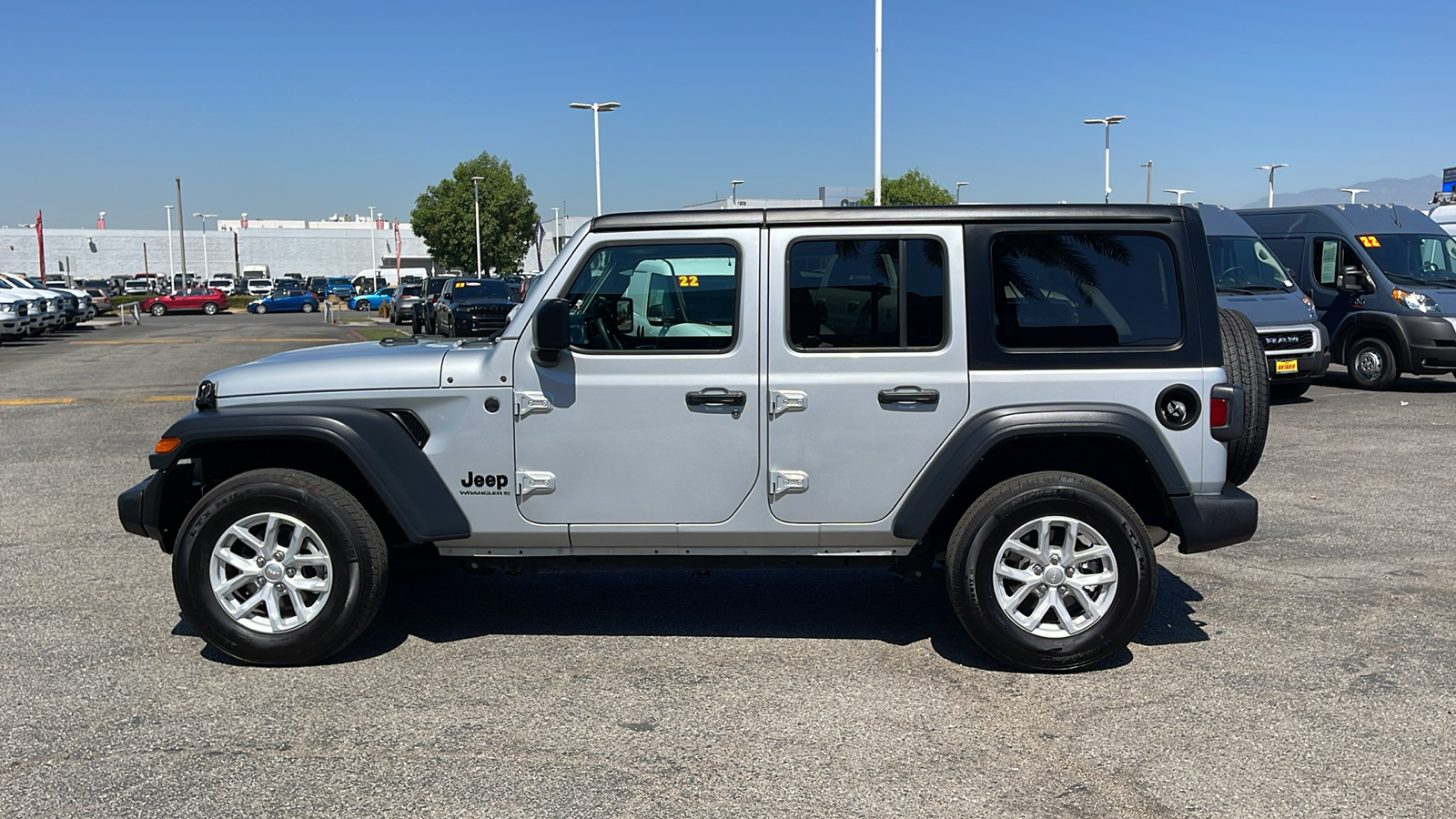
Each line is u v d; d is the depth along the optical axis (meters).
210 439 4.84
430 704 4.51
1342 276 15.07
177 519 5.26
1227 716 4.32
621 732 4.23
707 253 4.87
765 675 4.82
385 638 5.36
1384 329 14.78
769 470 4.88
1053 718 4.32
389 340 5.95
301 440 5.09
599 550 5.03
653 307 4.91
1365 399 13.98
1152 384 4.77
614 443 4.90
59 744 4.12
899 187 71.00
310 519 4.83
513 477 4.94
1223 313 5.44
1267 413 5.20
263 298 65.69
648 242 4.88
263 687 4.70
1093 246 4.79
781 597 6.03
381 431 4.87
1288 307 13.35
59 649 5.19
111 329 39.19
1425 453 10.16
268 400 4.96
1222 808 3.59
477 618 5.67
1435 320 14.27
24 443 11.44
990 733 4.20
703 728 4.26
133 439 11.75
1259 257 14.09
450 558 5.20
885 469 4.86
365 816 3.57
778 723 4.30
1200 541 4.80
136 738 4.18
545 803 3.66
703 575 6.49
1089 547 4.81
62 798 3.70
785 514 4.91
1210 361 4.78
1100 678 4.75
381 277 90.12
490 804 3.65
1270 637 5.26
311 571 5.02
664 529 4.94
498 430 4.92
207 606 4.86
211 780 3.83
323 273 110.56
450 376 4.91
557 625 5.55
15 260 100.00
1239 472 5.30
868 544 4.96
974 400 4.80
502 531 4.97
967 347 4.80
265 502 4.82
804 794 3.71
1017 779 3.81
